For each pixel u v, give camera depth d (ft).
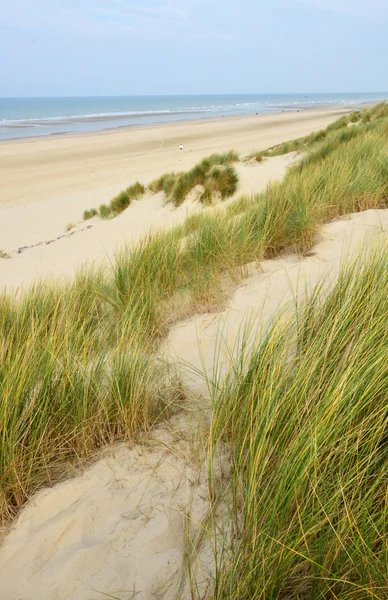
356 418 5.70
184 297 12.51
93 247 30.17
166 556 5.35
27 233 39.68
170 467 6.62
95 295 12.82
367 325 7.32
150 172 65.05
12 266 27.22
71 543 5.73
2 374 7.96
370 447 5.24
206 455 6.58
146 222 33.50
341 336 7.16
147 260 13.56
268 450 5.70
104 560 5.42
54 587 5.20
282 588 4.53
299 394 6.21
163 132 133.39
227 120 175.22
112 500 6.23
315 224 14.75
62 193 56.90
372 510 4.85
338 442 5.51
